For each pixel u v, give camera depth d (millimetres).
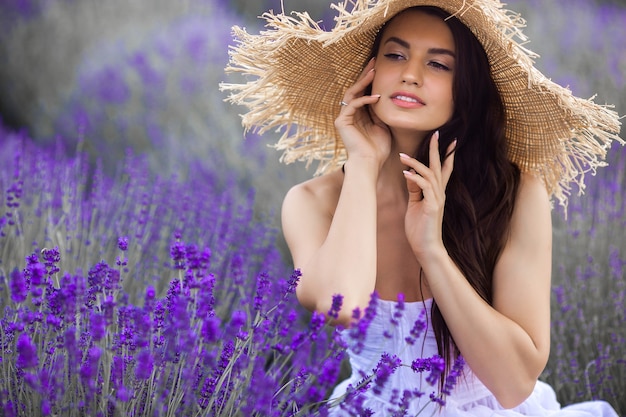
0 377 1821
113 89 7129
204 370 1940
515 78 2232
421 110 2172
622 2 10000
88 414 1710
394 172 2359
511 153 2438
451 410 2189
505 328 2049
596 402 2486
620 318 3564
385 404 2262
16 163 3916
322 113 2572
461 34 2172
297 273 1970
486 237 2240
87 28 9141
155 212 3969
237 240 4051
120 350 1862
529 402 2367
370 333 2283
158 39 7973
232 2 10930
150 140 6691
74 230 3375
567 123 2289
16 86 8773
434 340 2254
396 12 2207
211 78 7254
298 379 1842
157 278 3311
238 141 5832
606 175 4859
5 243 3213
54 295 1787
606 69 7160
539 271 2195
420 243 2082
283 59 2385
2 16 9141
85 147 7004
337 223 2105
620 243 4082
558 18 8555
